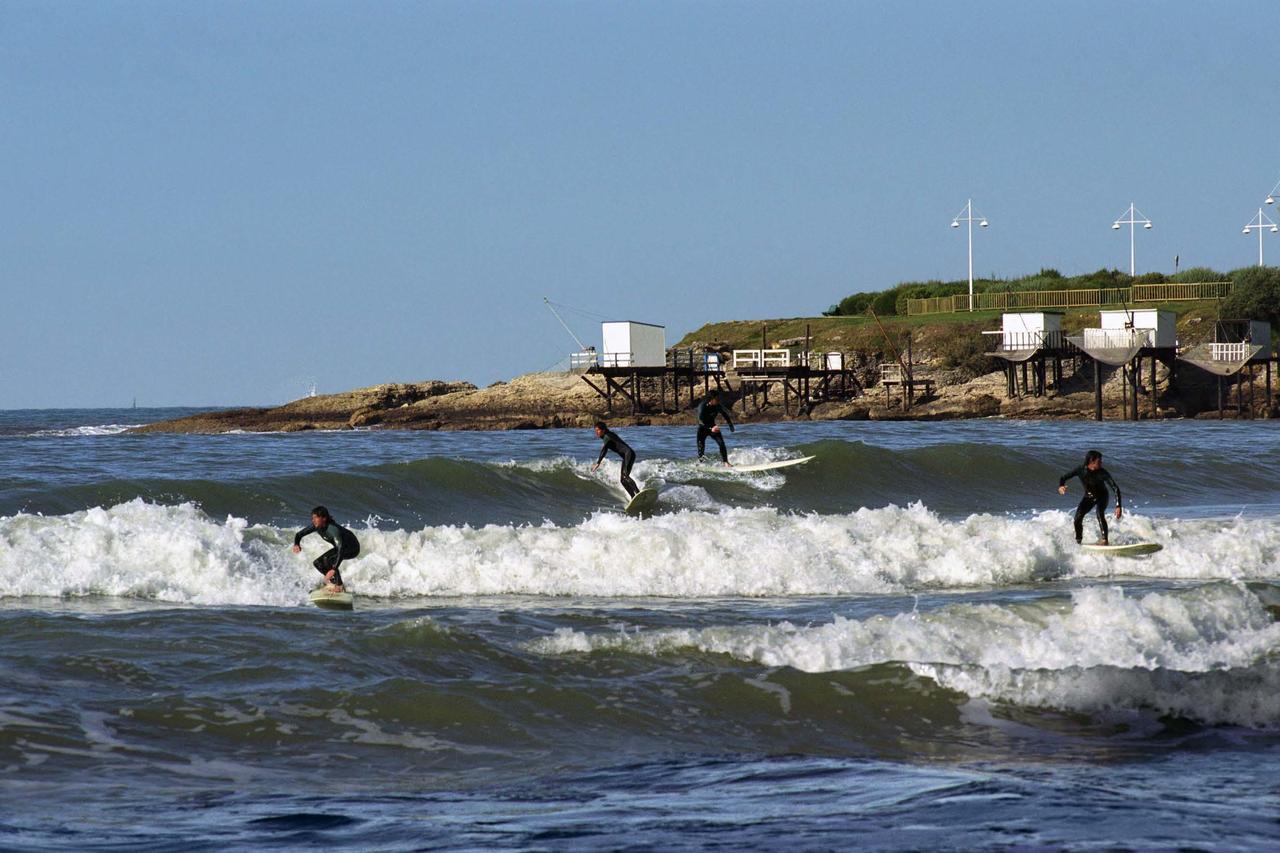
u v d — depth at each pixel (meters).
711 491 118.69
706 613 62.97
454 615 60.69
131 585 65.94
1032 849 31.44
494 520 102.12
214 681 45.62
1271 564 80.12
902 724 44.12
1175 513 111.88
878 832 32.88
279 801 35.56
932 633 52.53
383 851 31.36
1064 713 45.50
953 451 139.38
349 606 61.88
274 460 142.12
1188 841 32.06
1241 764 40.16
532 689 45.69
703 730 43.19
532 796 36.53
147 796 35.59
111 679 45.38
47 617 54.03
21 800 34.69
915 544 77.44
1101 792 36.81
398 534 74.62
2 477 109.25
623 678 47.62
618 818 34.34
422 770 38.81
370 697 44.25
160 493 96.19
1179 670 48.75
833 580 72.88
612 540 74.25
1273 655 52.66
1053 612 55.97
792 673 48.09
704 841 32.19
